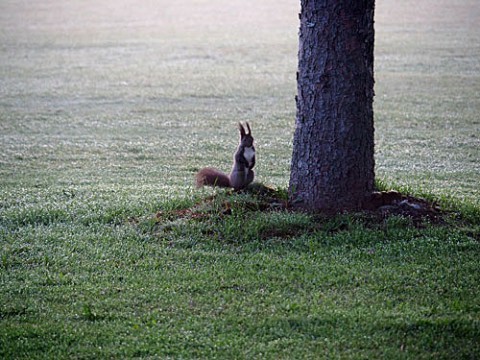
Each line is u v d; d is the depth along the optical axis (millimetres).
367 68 11523
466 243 11008
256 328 8375
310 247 10836
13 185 15375
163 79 30422
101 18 54062
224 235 11336
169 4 62812
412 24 48125
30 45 40875
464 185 15320
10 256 10727
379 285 9547
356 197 11812
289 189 12188
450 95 26469
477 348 7910
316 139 11656
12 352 7891
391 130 21297
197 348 7934
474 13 52656
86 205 13148
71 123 22406
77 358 7750
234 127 21750
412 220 11703
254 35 44844
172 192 14125
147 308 8953
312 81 11516
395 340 8086
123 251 10859
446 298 9172
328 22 11234
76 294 9383
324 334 8219
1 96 26750
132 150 18969
